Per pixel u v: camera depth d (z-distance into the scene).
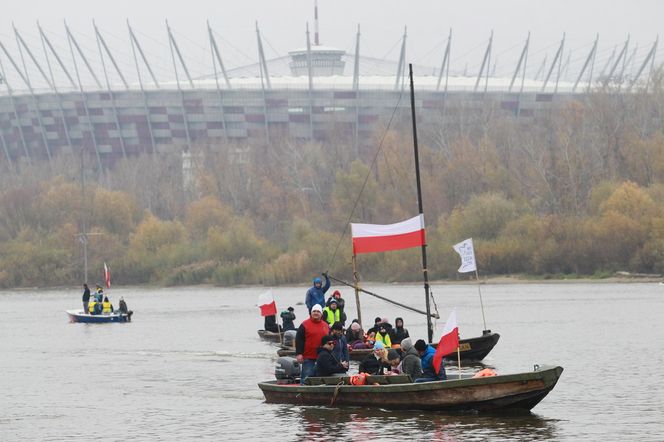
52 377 95.38
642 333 127.38
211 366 102.12
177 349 122.50
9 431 65.50
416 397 66.19
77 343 135.50
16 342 139.25
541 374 63.34
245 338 138.12
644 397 73.56
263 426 64.44
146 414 71.25
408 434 60.28
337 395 68.69
